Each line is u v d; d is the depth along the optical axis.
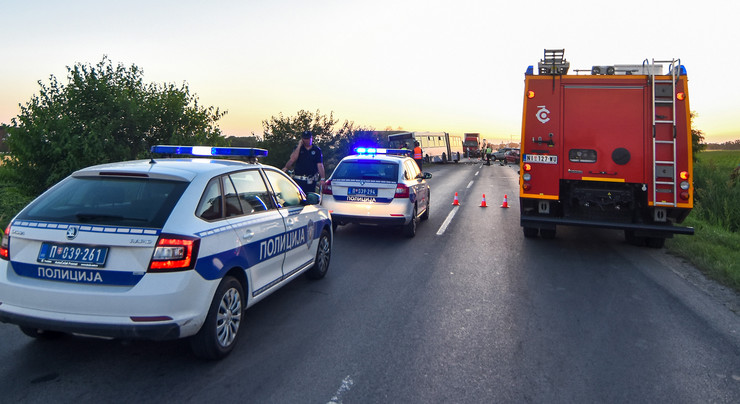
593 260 8.12
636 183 8.31
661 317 5.31
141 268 3.48
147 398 3.37
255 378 3.71
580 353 4.31
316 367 3.92
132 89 11.16
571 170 8.55
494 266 7.55
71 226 3.62
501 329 4.86
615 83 8.30
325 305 5.49
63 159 9.61
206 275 3.72
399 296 5.89
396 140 41.25
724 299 6.04
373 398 3.44
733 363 4.16
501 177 30.86
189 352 4.17
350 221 9.35
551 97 8.59
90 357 4.03
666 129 8.07
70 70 10.51
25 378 3.63
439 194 19.41
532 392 3.58
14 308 3.59
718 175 15.69
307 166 9.80
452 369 3.94
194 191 3.92
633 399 3.51
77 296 3.45
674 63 8.07
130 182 3.94
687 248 8.76
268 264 4.79
